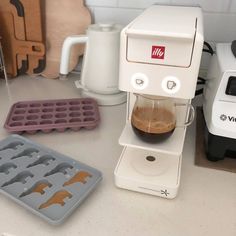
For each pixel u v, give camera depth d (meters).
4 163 0.59
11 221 0.49
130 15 0.93
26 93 0.91
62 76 0.88
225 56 0.63
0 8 0.93
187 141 0.70
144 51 0.44
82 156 0.65
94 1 0.93
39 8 0.91
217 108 0.57
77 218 0.50
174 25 0.46
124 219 0.50
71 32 0.96
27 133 0.71
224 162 0.63
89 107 0.80
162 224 0.49
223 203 0.53
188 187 0.57
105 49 0.79
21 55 0.99
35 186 0.54
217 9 0.87
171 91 0.46
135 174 0.55
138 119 0.53
